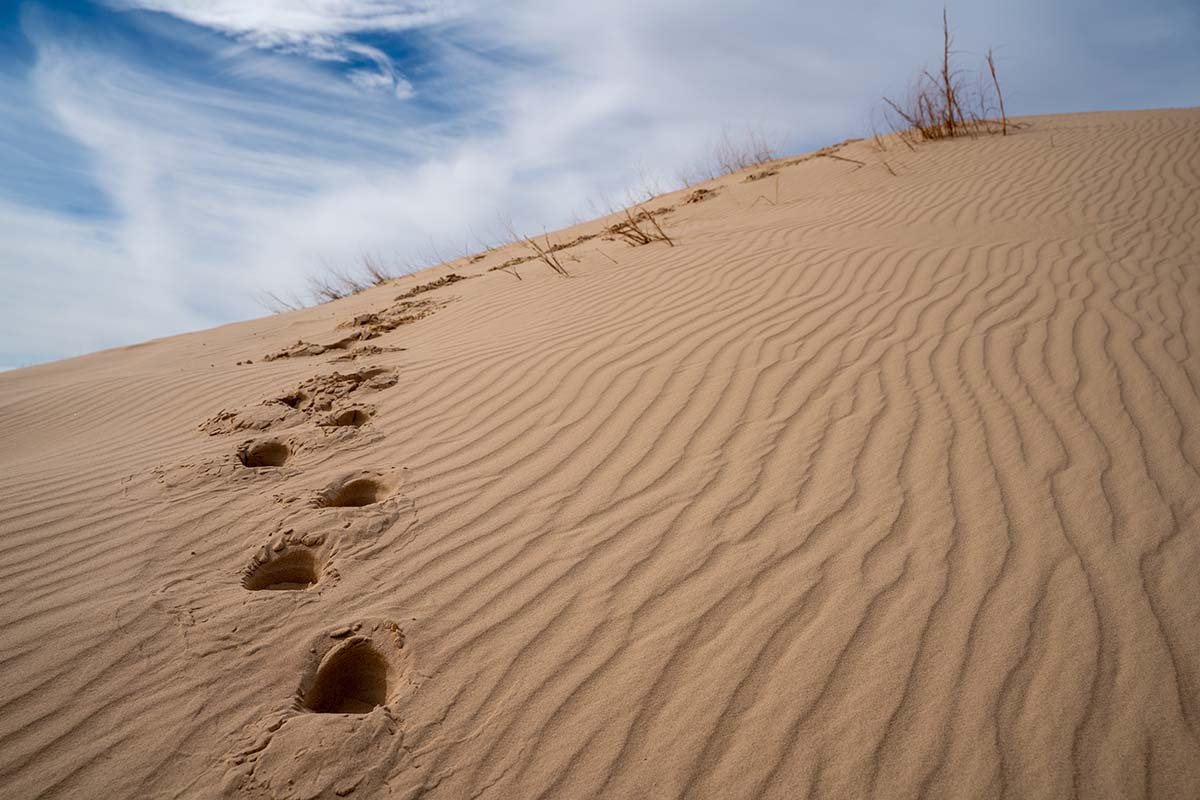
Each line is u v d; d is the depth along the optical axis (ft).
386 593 7.91
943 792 5.31
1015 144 31.14
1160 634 6.43
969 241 18.28
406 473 10.50
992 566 7.47
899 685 6.22
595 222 42.55
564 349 14.65
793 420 10.78
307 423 12.66
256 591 8.02
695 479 9.63
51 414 15.29
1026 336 12.46
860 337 13.19
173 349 23.57
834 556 7.88
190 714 6.33
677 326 14.94
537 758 5.84
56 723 6.20
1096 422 9.80
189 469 10.88
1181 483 8.40
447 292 24.54
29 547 8.84
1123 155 26.61
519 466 10.45
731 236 22.94
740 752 5.75
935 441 9.81
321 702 6.86
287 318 27.76
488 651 7.00
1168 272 14.69
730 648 6.78
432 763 5.84
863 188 28.40
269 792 5.60
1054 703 5.90
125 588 8.02
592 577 7.95
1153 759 5.38
